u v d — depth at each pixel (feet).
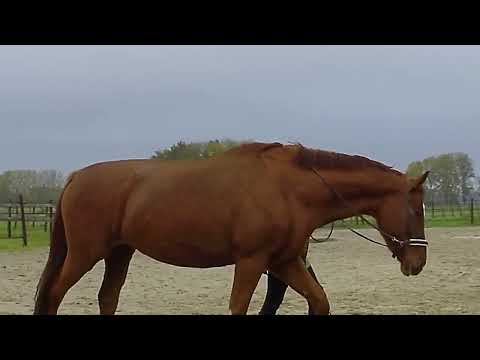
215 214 21.17
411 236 22.30
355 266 57.93
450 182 187.62
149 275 52.60
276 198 21.12
